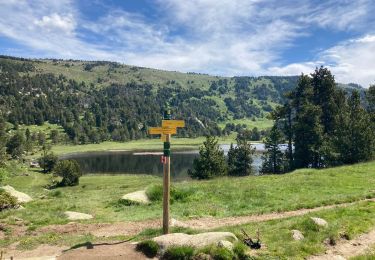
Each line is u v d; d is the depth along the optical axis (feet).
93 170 492.54
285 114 264.11
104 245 49.44
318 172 125.39
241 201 83.82
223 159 237.04
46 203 91.20
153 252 44.42
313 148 226.38
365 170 123.34
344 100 255.70
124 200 87.40
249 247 45.42
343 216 60.29
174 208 79.66
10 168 424.87
